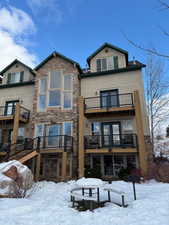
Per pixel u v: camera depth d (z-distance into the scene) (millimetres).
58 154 11914
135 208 4711
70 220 3979
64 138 11469
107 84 13555
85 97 13703
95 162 12039
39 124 13188
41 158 12047
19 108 13273
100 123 12852
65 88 13633
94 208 4859
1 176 6527
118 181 9633
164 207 4586
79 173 10430
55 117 13078
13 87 15859
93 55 14719
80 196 4996
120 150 10500
